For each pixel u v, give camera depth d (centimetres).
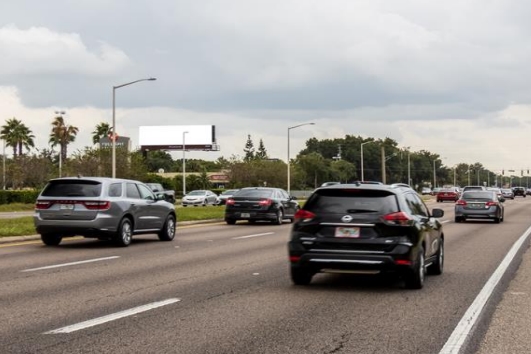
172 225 2175
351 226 1105
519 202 7125
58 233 1853
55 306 963
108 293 1083
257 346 728
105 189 1861
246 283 1203
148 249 1848
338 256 1101
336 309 952
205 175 11206
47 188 1870
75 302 998
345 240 1105
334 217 1114
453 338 771
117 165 6950
